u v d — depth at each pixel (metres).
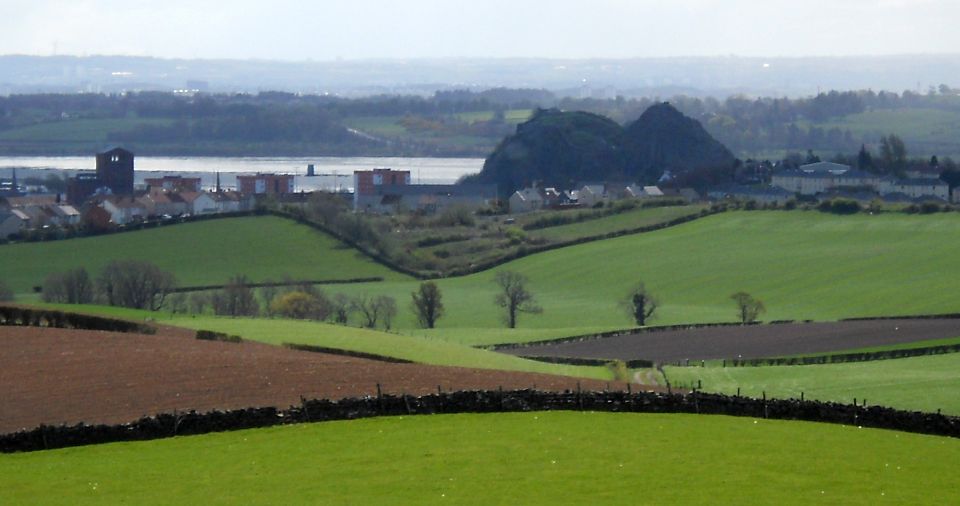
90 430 134.12
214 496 113.25
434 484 116.44
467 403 149.38
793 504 110.81
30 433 132.00
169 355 187.62
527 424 142.50
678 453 129.00
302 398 144.62
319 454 128.25
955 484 118.56
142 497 113.19
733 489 115.19
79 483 118.00
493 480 117.81
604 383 177.12
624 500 111.50
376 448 130.50
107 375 171.12
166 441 134.75
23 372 173.50
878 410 149.25
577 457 126.62
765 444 134.25
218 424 139.25
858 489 116.00
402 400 147.25
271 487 116.00
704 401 152.88
